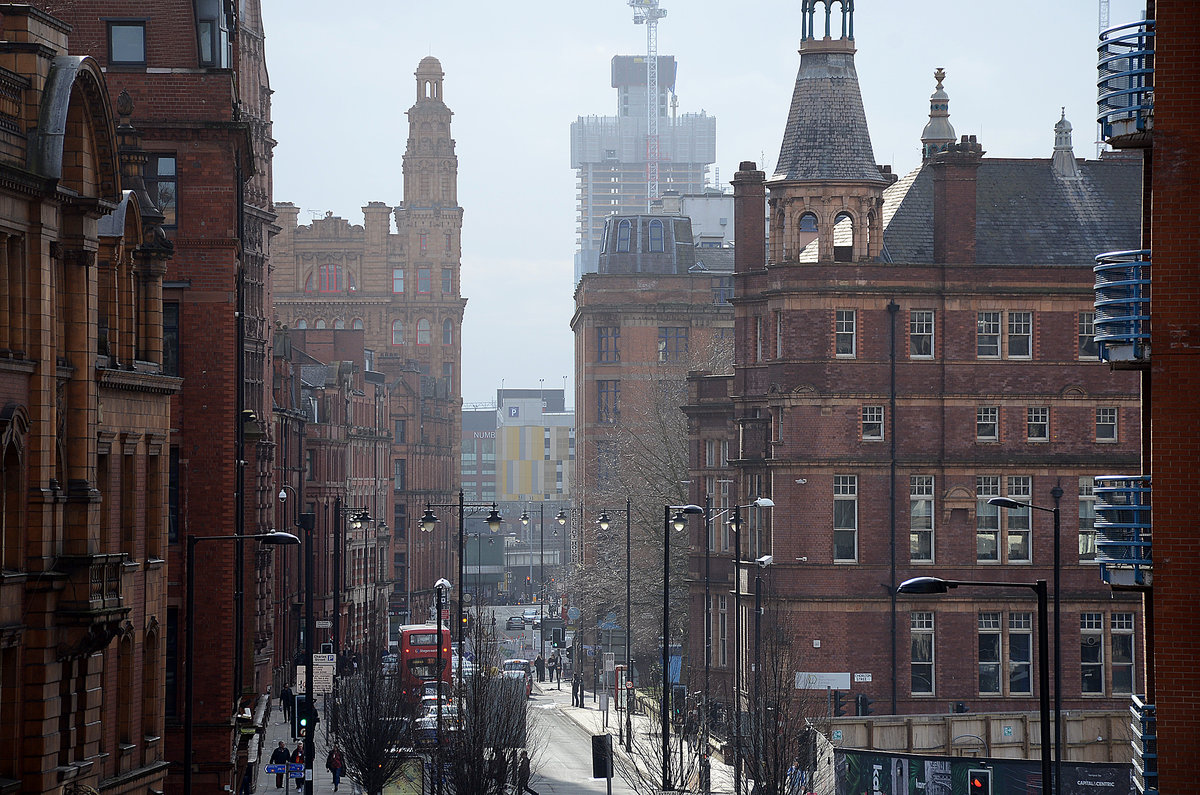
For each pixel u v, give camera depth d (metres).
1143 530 63.44
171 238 119.94
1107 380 170.00
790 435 168.75
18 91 72.88
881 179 169.75
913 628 168.25
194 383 120.12
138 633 93.38
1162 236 59.62
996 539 169.00
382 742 144.25
